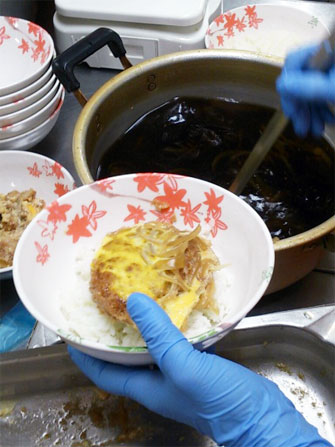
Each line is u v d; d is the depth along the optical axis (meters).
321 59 0.66
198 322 0.49
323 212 0.69
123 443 0.59
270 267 0.46
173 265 0.49
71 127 0.97
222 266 0.53
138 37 0.97
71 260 0.54
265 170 0.76
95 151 0.72
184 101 0.83
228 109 0.83
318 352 0.63
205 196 0.55
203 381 0.47
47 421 0.61
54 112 0.87
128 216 0.57
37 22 1.18
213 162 0.76
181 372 0.46
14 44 0.93
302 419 0.52
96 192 0.55
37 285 0.49
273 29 1.08
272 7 1.07
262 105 0.81
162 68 0.76
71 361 0.62
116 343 0.49
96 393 0.63
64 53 0.71
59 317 0.50
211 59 0.77
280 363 0.65
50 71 0.83
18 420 0.61
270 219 0.69
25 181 0.84
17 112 0.80
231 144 0.79
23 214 0.77
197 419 0.52
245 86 0.80
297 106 0.63
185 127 0.82
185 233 0.53
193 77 0.80
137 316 0.44
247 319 0.63
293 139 0.77
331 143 0.73
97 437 0.60
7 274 0.65
